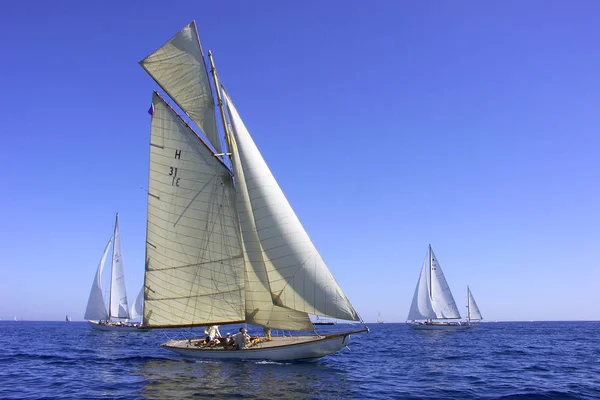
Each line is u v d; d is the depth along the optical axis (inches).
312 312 1254.9
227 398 870.4
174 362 1349.7
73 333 3799.2
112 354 1695.4
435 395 938.7
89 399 862.5
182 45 1444.4
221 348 1359.5
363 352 1921.8
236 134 1325.0
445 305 4175.7
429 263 4215.1
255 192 1293.1
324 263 1262.3
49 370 1246.3
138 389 952.9
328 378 1098.1
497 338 3216.0
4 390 958.4
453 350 2053.4
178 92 1455.5
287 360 1304.1
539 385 1061.1
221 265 1416.1
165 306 1471.5
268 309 1348.4
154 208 1477.6
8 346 2183.8
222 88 1402.6
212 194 1429.6
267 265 1290.6
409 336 3521.2
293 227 1274.6
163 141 1472.7
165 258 1469.0
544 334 3981.3
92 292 3713.1
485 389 1008.9
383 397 910.4
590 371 1306.6
